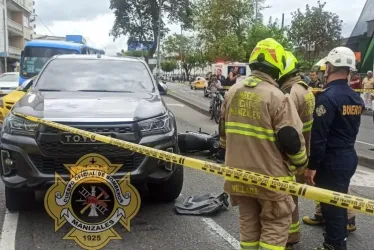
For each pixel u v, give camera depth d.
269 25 39.31
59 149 4.47
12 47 56.47
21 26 61.09
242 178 3.18
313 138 3.89
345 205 2.87
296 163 3.23
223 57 42.81
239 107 3.27
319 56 33.75
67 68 6.29
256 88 3.22
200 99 27.19
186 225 4.87
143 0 54.28
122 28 55.53
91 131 4.55
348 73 4.07
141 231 4.67
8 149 4.58
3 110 9.18
